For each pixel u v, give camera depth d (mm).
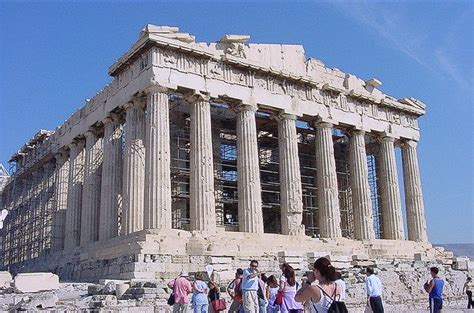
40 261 55031
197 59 41969
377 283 16891
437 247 54625
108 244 40062
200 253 35094
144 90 40094
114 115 45844
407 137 56156
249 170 42906
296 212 44562
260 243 39906
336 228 46906
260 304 16922
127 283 27062
